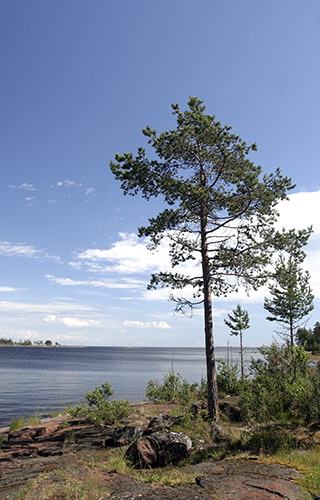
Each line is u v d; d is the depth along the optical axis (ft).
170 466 27.68
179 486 21.25
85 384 163.43
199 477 22.11
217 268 51.83
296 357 45.68
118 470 25.79
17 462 30.66
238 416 44.88
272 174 49.85
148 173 51.39
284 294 84.48
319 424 34.47
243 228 52.37
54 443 38.78
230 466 24.45
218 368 72.90
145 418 53.62
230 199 51.52
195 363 436.76
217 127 51.42
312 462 23.36
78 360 462.19
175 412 54.34
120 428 38.32
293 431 32.27
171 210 50.26
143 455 28.50
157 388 79.10
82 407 56.70
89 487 20.72
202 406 51.96
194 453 30.30
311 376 42.42
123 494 20.25
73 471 24.86
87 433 43.55
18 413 87.66
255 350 49.44
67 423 53.42
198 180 54.03
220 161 52.75
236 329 89.20
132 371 258.98
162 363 413.80
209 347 48.67
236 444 31.09
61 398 116.26
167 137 51.16
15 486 22.34
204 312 50.26
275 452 26.91
